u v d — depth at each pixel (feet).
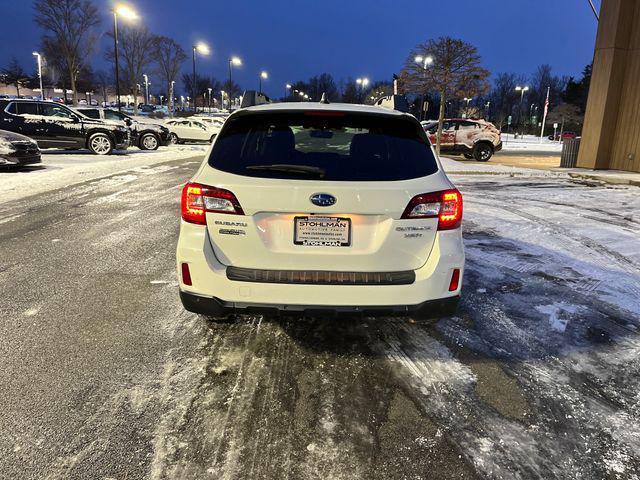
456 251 9.29
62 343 10.65
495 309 13.05
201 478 6.91
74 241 19.08
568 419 8.43
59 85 264.52
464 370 9.93
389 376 9.64
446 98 68.33
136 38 164.55
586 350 10.91
